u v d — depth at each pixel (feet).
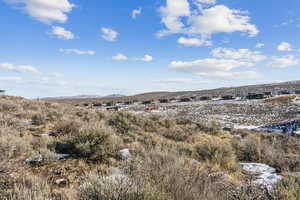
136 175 9.74
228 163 19.99
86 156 17.94
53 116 38.29
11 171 11.76
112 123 36.09
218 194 9.62
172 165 11.02
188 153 22.41
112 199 7.60
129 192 7.75
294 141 39.47
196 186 9.30
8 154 14.03
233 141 31.19
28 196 8.13
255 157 25.14
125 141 25.58
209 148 22.21
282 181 12.28
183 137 34.65
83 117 41.55
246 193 10.11
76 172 14.46
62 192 10.18
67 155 18.20
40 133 26.37
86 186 8.81
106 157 17.80
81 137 19.89
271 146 30.04
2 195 8.52
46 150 17.79
